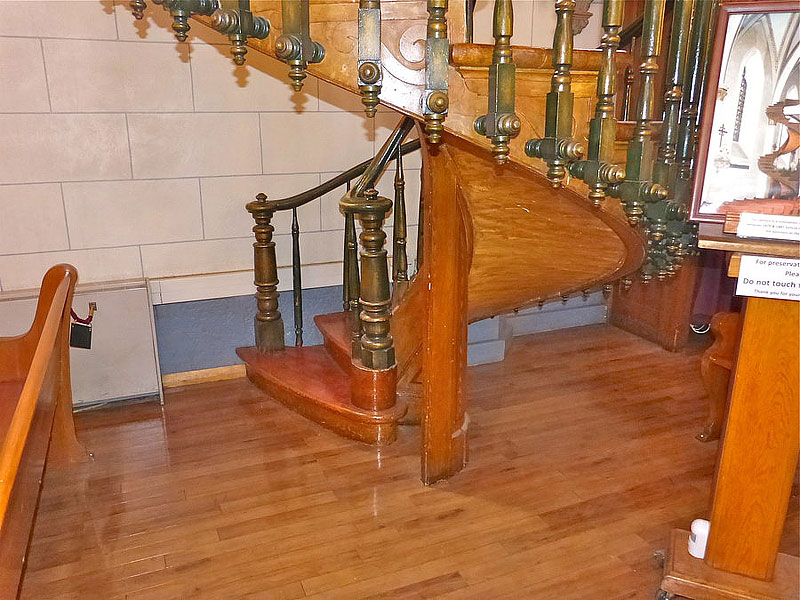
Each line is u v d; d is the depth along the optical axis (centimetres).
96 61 264
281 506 220
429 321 215
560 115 161
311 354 314
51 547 199
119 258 288
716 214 146
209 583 184
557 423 280
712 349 256
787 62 134
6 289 272
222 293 305
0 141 258
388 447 259
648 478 238
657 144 183
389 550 198
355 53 161
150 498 224
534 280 249
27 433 126
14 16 249
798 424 157
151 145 280
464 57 163
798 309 149
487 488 231
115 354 281
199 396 302
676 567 175
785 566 176
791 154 137
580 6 314
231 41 152
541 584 184
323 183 308
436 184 200
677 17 171
